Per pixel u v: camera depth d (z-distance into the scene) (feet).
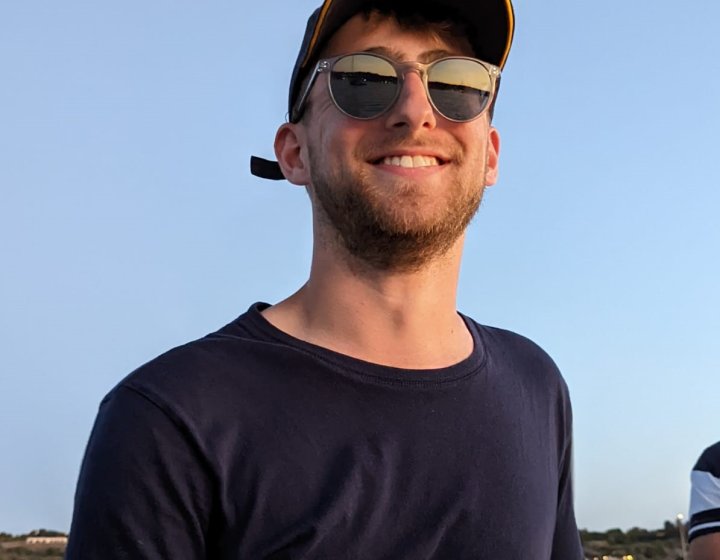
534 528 2.82
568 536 3.22
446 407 2.81
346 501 2.60
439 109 2.85
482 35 3.05
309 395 2.72
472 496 2.73
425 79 2.87
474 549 2.68
